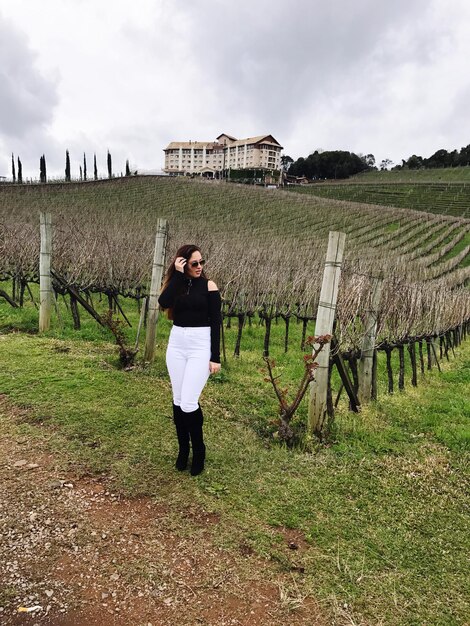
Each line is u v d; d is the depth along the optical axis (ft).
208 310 10.64
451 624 7.23
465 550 9.12
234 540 8.77
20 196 155.33
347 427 14.80
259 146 385.91
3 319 26.50
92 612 6.79
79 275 30.17
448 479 12.10
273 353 25.70
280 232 112.98
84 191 175.63
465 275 65.98
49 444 11.90
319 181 344.49
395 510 10.36
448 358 28.91
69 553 8.00
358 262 43.39
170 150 435.53
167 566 7.91
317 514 9.93
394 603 7.55
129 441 12.45
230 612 7.06
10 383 15.97
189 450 12.14
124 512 9.36
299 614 7.14
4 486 9.84
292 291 32.40
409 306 21.52
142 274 32.30
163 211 139.44
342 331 16.29
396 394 19.56
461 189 201.98
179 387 10.75
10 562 7.63
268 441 13.48
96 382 16.71
